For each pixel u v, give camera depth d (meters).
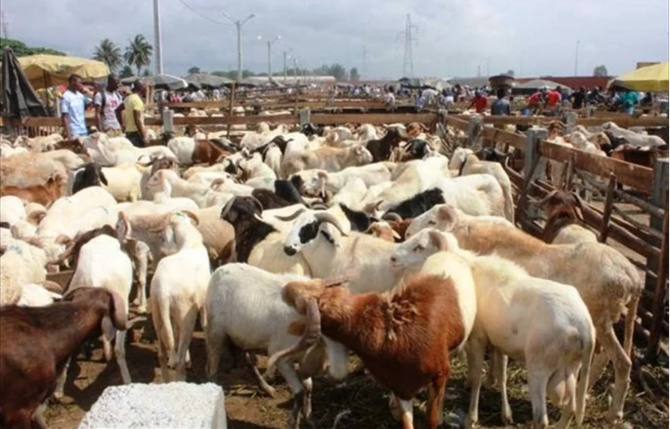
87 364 6.46
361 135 16.30
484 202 8.76
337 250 6.20
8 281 5.92
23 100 17.61
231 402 5.73
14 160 11.23
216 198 9.05
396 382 4.68
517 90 52.31
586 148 13.99
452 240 5.62
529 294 4.78
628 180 7.23
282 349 5.10
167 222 6.48
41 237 7.11
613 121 19.55
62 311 4.54
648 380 5.92
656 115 22.89
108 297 4.79
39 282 6.18
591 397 5.67
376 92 56.50
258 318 5.14
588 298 5.33
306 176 10.69
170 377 5.98
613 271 5.25
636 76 25.78
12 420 4.30
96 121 16.47
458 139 15.95
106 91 15.95
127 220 6.54
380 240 6.25
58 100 21.05
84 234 6.67
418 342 4.56
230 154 13.98
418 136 14.68
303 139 14.88
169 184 9.63
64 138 14.96
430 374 4.64
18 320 4.34
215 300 5.34
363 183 9.98
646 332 6.45
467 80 75.81
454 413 5.45
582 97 31.44
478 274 5.26
